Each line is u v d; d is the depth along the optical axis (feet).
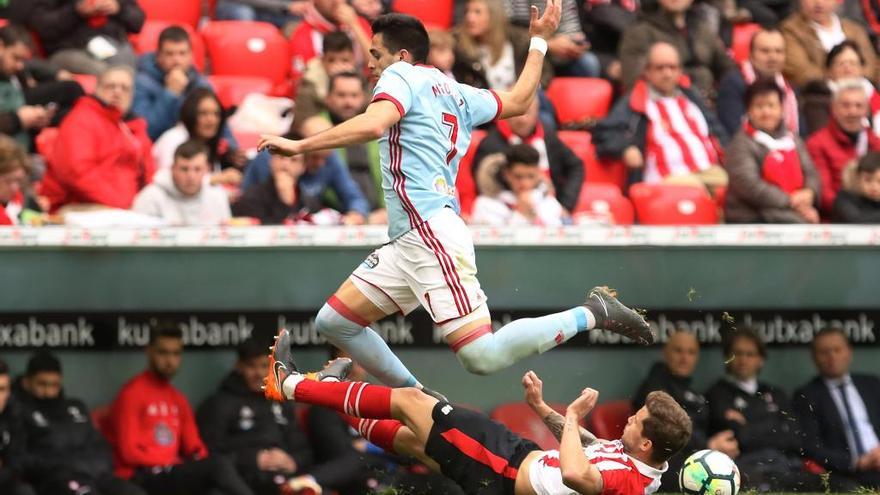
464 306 60.08
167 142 100.89
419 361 95.45
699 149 112.57
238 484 86.53
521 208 100.73
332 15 114.62
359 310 62.59
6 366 86.22
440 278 60.03
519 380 96.53
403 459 91.45
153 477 88.22
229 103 110.22
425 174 60.18
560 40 117.60
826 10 123.13
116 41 107.24
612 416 96.32
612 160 111.75
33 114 99.76
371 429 73.00
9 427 86.22
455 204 61.52
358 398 66.49
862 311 99.45
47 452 86.63
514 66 113.60
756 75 117.29
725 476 72.90
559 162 107.65
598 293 63.98
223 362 92.89
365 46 110.83
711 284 97.81
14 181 91.40
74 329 90.84
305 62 114.11
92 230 90.94
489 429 68.54
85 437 88.12
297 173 97.86
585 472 64.39
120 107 95.96
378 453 91.45
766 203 105.81
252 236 92.99
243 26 116.47
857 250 99.81
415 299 62.49
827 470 96.84
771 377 98.02
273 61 116.57
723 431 95.55
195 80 105.50
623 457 67.56
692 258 97.55
